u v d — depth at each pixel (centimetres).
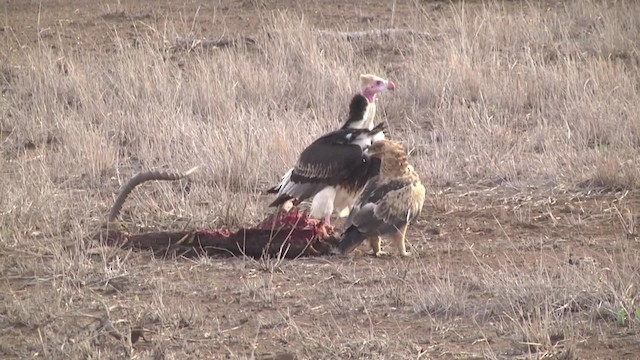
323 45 2809
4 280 1470
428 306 1328
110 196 1884
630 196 1831
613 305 1296
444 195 1877
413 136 2225
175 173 1711
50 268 1497
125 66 2575
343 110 2377
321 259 1554
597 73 2473
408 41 2917
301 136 2092
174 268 1513
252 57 2789
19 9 3588
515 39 2872
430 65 2589
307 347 1212
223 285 1442
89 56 2791
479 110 2323
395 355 1191
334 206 1706
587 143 2128
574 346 1182
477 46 2705
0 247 1588
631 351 1195
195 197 1831
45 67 2620
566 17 3116
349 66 2647
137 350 1229
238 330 1287
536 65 2603
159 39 2998
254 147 2011
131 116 2288
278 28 2905
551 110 2323
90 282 1450
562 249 1565
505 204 1825
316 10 3412
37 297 1382
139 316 1319
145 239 1605
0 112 2394
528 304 1316
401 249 1566
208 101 2366
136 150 2156
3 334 1281
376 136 1695
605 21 2939
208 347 1235
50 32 3206
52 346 1231
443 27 2970
